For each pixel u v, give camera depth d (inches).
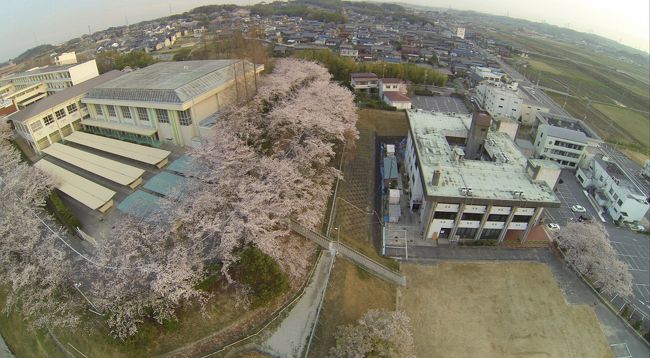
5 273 1043.9
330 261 1146.0
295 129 1443.2
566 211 1669.5
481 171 1362.0
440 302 1108.5
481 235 1362.0
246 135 1376.7
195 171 1274.6
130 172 1401.3
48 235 1114.1
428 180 1291.8
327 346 926.4
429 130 1672.0
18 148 1774.1
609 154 2336.4
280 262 980.6
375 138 2076.8
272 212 1037.8
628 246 1492.4
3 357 952.9
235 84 1865.2
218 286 944.9
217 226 929.5
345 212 1411.2
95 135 1768.0
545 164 1317.7
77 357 855.7
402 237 1358.3
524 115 2701.8
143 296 840.3
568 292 1172.5
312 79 2160.4
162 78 1857.8
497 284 1182.3
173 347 839.1
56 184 1352.1
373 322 924.6
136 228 992.2
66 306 890.7
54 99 1871.3
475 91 3240.7
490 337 1017.5
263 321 936.3
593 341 1031.6
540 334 1037.2
